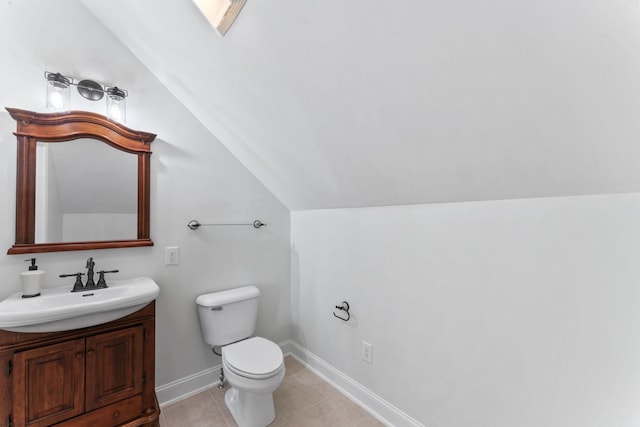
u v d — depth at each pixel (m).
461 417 1.37
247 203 2.29
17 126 1.45
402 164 1.36
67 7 1.60
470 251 1.32
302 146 1.67
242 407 1.67
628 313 0.91
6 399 1.18
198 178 2.04
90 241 1.63
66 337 1.31
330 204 2.08
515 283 1.18
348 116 1.29
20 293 1.42
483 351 1.28
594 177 0.93
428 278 1.50
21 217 1.45
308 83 1.25
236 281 2.23
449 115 1.02
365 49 0.98
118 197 1.73
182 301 1.97
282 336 2.52
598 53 0.67
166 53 1.62
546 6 0.65
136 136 1.78
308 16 0.99
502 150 1.02
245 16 1.14
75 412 1.32
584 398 1.01
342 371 2.04
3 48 1.44
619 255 0.93
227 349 1.78
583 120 0.80
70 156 1.59
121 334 1.45
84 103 1.64
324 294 2.20
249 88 1.50
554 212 1.07
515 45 0.74
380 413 1.74
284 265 2.53
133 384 1.49
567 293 1.04
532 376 1.13
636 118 0.73
